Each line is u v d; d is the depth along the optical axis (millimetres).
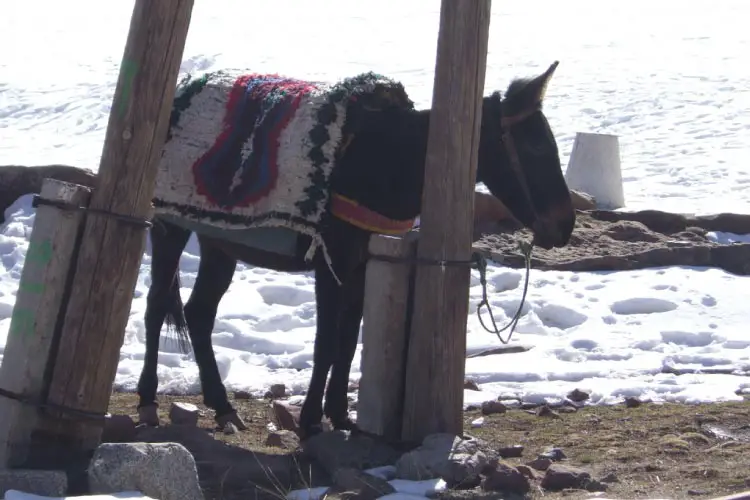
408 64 43281
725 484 8719
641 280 17391
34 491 7875
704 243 19453
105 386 8398
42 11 61906
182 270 17828
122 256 8312
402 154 9961
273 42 49562
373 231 10039
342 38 50750
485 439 10539
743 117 33688
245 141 10141
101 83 40969
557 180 10078
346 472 8945
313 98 9906
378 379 9711
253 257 10727
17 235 18766
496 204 19578
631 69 41312
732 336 14906
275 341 14438
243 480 9320
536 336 15117
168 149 10461
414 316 9562
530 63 42875
